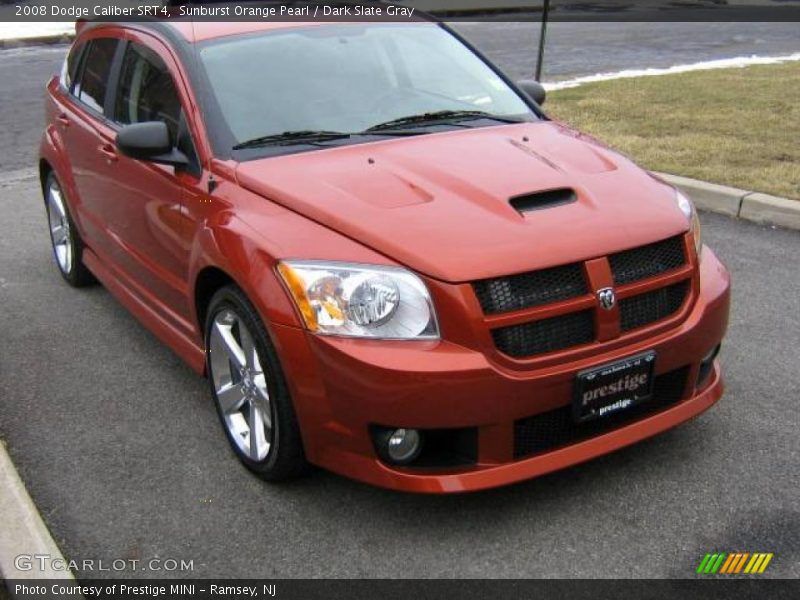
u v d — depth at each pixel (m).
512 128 4.23
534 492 3.45
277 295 3.17
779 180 7.22
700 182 7.25
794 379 4.31
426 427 2.99
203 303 3.88
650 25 21.12
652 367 3.25
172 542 3.24
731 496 3.40
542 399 3.05
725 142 8.62
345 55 4.45
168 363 4.75
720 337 3.57
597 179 3.62
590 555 3.10
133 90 4.66
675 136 9.00
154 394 4.39
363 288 3.03
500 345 3.01
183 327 4.19
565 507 3.36
